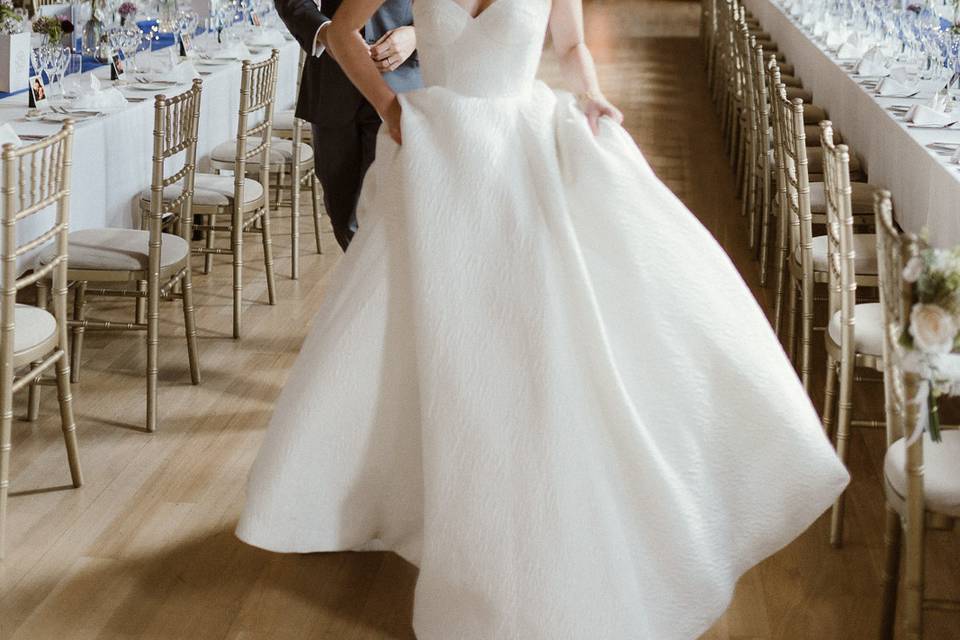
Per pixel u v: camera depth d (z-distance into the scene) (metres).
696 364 2.79
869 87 5.52
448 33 2.88
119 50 5.85
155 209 3.91
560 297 2.69
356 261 2.87
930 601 2.53
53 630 2.89
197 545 3.28
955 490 2.43
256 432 4.02
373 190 3.07
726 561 2.84
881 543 3.35
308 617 2.95
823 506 2.86
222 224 6.29
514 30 2.81
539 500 2.59
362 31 3.92
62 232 3.33
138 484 3.63
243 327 5.04
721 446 2.81
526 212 2.73
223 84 5.88
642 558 2.72
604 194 2.77
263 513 2.90
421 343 2.69
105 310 5.21
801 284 4.39
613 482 2.70
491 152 2.78
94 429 4.00
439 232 2.72
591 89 3.01
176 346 4.80
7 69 5.21
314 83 4.21
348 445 2.89
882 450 3.94
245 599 3.02
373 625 2.92
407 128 2.83
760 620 2.97
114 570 3.15
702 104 10.37
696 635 2.79
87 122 4.54
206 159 5.70
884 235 2.35
